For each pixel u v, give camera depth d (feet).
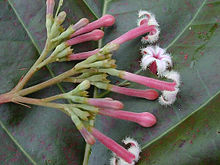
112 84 0.17
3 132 0.16
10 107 0.16
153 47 0.17
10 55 0.17
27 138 0.16
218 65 0.17
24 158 0.16
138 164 0.16
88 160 0.17
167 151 0.16
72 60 0.17
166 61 0.16
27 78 0.15
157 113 0.17
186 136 0.16
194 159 0.15
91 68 0.15
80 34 0.17
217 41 0.17
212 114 0.16
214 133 0.15
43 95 0.17
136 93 0.16
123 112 0.15
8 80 0.17
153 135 0.16
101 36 0.16
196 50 0.17
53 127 0.17
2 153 0.16
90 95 0.17
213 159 0.15
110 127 0.17
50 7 0.15
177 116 0.16
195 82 0.17
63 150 0.16
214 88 0.16
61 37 0.15
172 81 0.17
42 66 0.16
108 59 0.15
